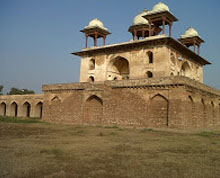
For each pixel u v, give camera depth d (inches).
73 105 1021.2
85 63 1218.6
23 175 229.8
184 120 736.3
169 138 536.4
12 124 848.9
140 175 239.6
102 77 1139.9
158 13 971.9
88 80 1203.9
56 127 792.3
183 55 1145.4
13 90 2539.4
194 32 1261.1
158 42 967.6
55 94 1107.9
